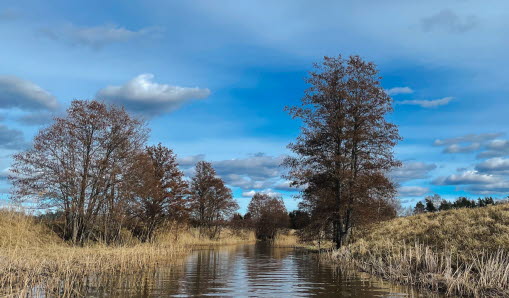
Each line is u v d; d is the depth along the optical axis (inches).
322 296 469.1
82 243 1119.0
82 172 1114.1
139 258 839.7
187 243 1782.7
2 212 1010.1
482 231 655.1
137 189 1254.3
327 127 1186.6
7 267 570.6
